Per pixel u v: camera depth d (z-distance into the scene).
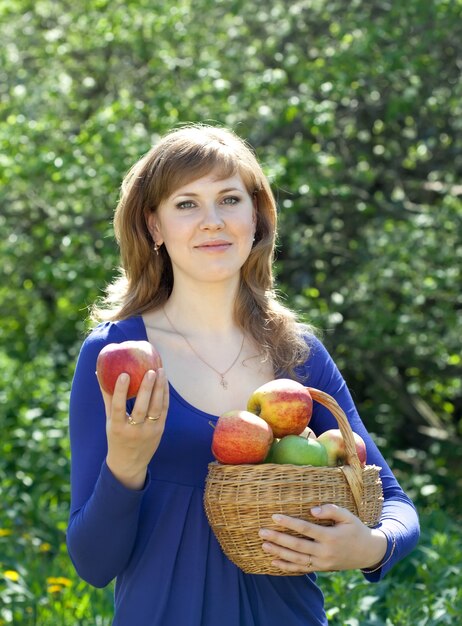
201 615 2.27
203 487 2.33
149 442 2.13
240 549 2.19
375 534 2.25
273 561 2.17
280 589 2.34
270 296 2.69
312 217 7.90
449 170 7.86
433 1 7.08
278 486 2.13
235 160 2.48
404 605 3.96
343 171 7.59
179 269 2.53
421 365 7.95
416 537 2.42
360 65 7.07
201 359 2.50
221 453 2.18
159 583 2.27
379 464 2.56
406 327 7.07
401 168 8.10
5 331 8.89
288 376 2.57
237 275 2.58
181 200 2.45
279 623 2.31
